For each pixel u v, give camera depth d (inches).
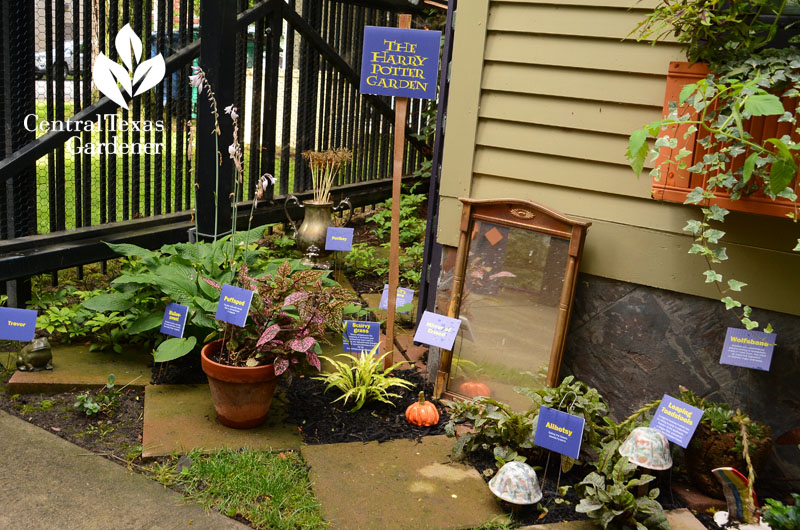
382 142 301.9
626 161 135.3
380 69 151.0
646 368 139.8
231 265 165.0
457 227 155.3
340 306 143.0
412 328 193.3
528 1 139.3
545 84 140.7
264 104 241.4
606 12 132.6
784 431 128.8
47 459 122.9
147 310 162.6
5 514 107.3
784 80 109.4
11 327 148.3
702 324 133.6
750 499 116.0
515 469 117.0
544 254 141.9
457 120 151.5
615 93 134.2
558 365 141.1
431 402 152.2
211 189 204.5
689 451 125.0
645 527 110.6
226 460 124.7
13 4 163.6
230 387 131.5
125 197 197.6
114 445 129.6
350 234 201.5
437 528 111.4
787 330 126.8
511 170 147.9
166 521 109.3
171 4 201.8
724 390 133.0
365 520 112.3
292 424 140.7
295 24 243.1
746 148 114.8
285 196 251.6
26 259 166.9
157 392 148.6
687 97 109.5
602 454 120.2
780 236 124.1
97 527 106.4
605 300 142.2
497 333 148.3
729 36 116.0
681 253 132.7
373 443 135.4
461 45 148.0
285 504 114.7
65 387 147.3
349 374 149.9
